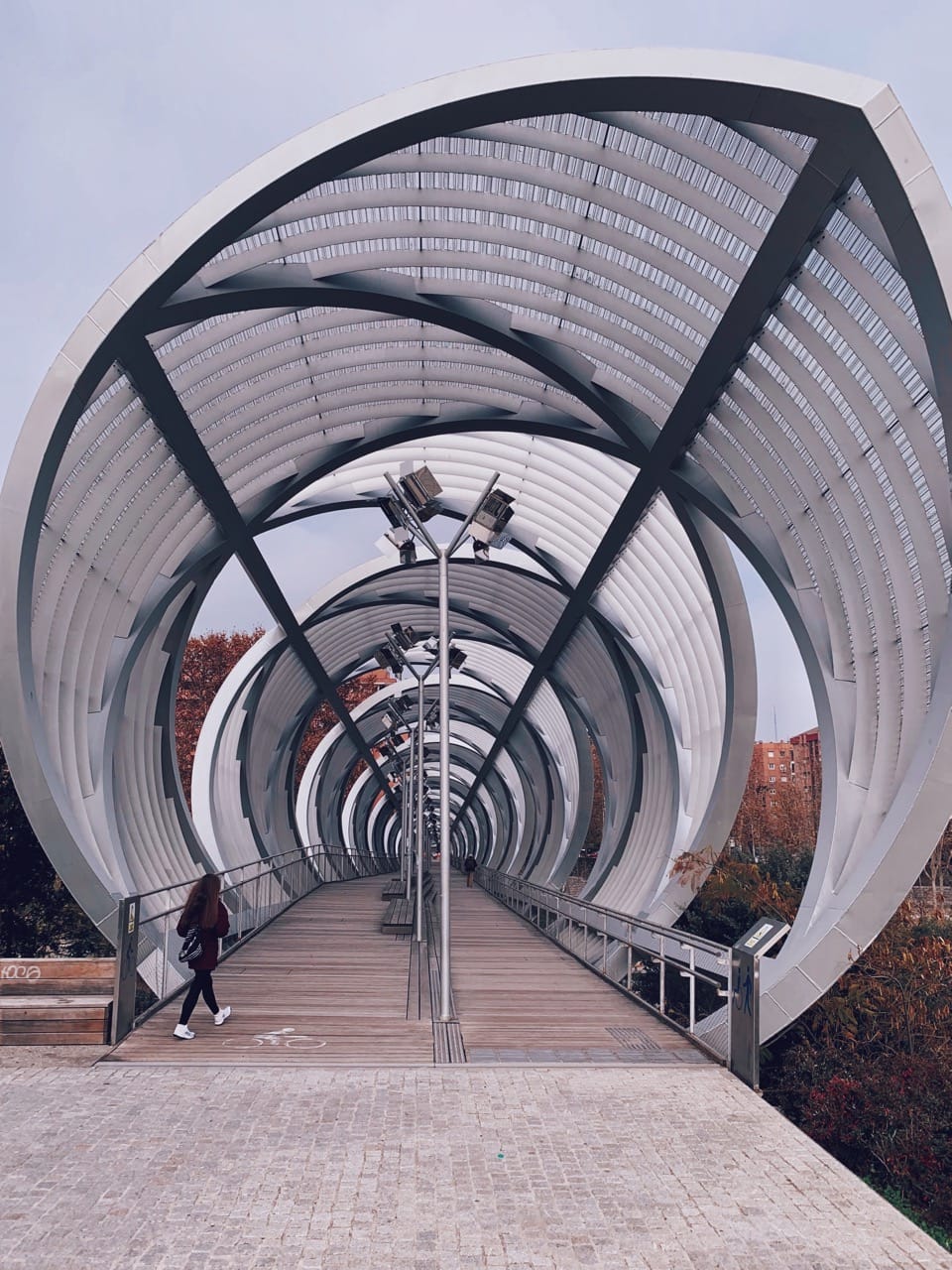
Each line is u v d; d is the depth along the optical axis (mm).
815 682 11375
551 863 29781
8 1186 4695
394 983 11328
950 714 8195
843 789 10742
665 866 16766
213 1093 6277
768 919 6934
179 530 14000
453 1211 4480
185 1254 4031
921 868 8328
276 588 19219
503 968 13008
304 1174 4895
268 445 14195
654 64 7785
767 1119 5906
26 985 7906
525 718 31625
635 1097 6355
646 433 12602
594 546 17500
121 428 11062
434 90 8289
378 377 13812
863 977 11648
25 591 9367
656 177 9172
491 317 11961
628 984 10820
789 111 7656
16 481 9125
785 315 9430
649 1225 4379
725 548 14078
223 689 20562
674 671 17188
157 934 10102
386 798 60594
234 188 8883
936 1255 4141
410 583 23719
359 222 10719
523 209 10211
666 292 10461
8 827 14297
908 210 7469
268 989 10750
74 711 11961
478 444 16766
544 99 8156
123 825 13922
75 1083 6469
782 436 10695
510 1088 6531
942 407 7934
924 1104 10664
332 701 29906
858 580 10719
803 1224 4414
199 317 10602
